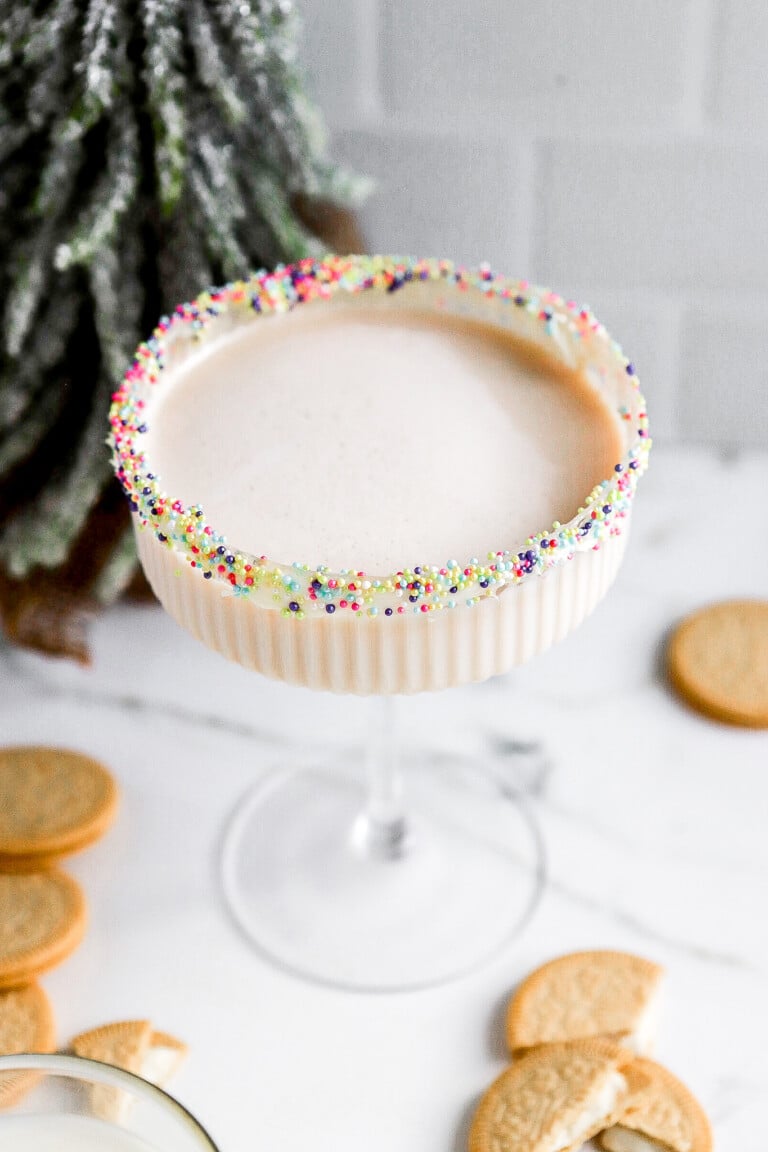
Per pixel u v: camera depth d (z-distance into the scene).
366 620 0.51
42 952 0.58
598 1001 0.57
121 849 0.63
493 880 0.62
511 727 0.66
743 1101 0.56
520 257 0.73
